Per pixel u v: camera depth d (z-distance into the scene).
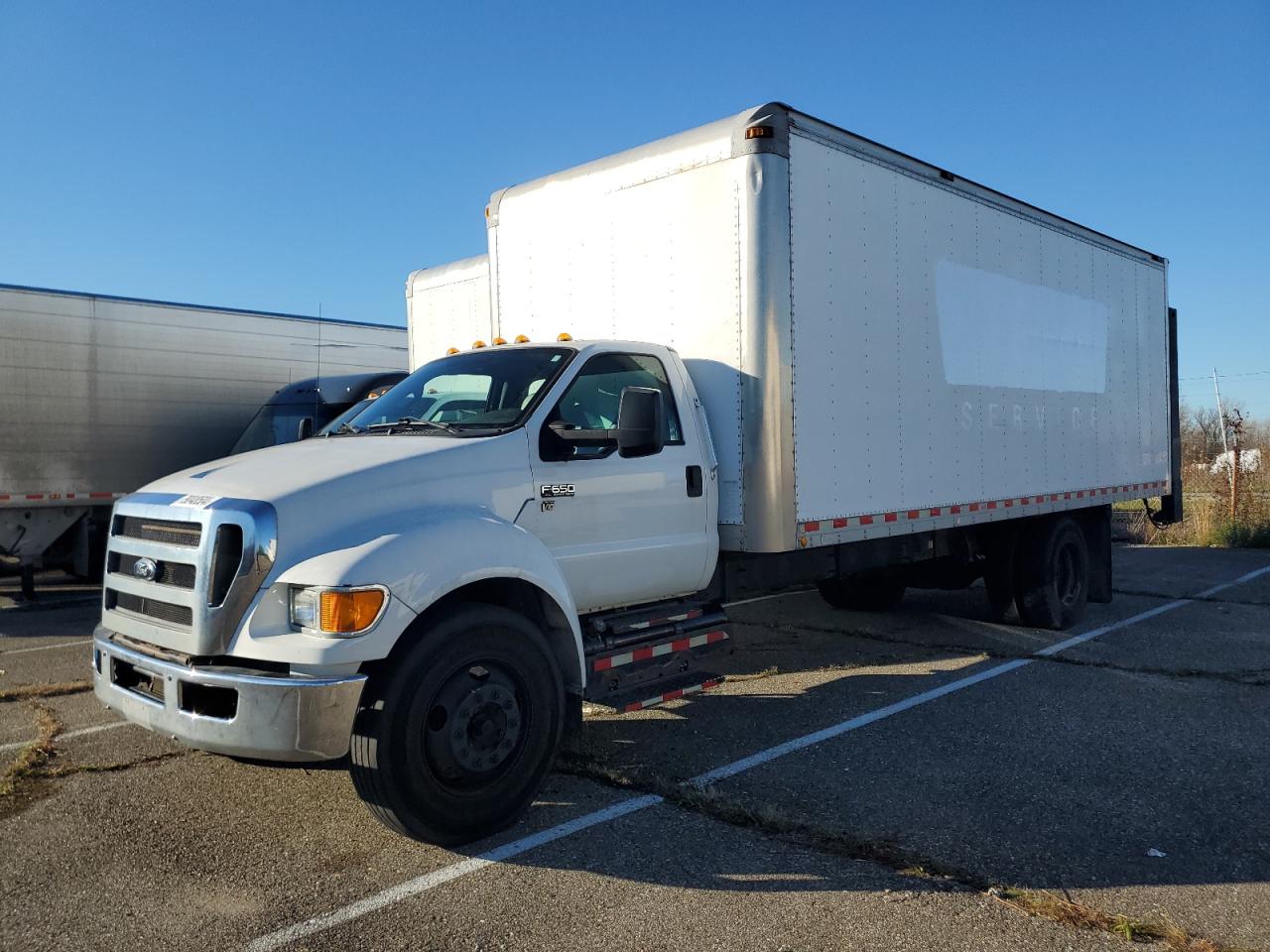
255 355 14.35
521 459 4.83
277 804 4.73
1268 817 4.46
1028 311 8.47
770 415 5.65
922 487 7.04
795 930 3.42
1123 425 10.20
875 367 6.55
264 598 3.86
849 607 10.30
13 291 12.21
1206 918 3.50
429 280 12.25
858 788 4.86
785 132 5.78
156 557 4.14
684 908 3.59
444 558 4.11
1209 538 17.17
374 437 5.00
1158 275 11.04
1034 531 9.00
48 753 5.59
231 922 3.51
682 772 5.16
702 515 5.70
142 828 4.43
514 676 4.32
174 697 3.91
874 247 6.56
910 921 3.48
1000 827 4.34
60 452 12.56
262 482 4.13
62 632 10.26
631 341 5.63
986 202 7.89
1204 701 6.50
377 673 3.97
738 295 5.73
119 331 13.05
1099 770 5.12
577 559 5.02
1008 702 6.48
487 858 4.05
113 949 3.33
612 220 6.39
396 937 3.39
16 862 4.07
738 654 8.19
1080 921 3.46
